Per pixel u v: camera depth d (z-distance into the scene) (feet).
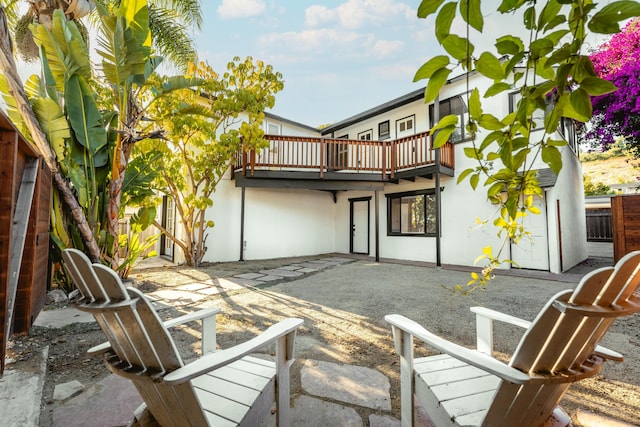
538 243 23.32
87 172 14.74
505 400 3.55
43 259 12.18
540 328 3.13
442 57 2.85
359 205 36.65
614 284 2.94
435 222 27.94
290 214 34.50
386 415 5.86
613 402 6.24
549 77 3.21
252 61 24.70
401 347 5.30
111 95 18.89
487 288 17.28
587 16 2.42
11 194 7.76
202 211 26.11
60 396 6.43
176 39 21.07
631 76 21.04
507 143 3.42
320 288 17.37
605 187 64.90
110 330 3.55
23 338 9.66
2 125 7.65
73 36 13.34
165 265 26.22
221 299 14.79
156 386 3.61
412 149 29.30
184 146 24.17
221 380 4.88
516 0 2.87
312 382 7.11
